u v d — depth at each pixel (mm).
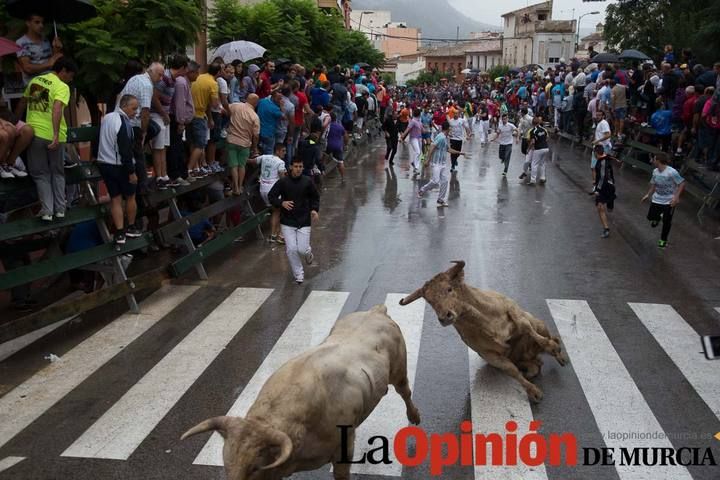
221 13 21844
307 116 20297
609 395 7758
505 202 18312
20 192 9562
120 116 10062
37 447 6711
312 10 25688
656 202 13695
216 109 13078
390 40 123812
